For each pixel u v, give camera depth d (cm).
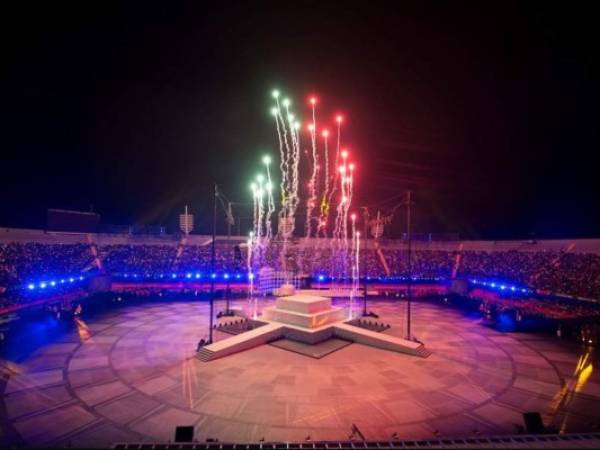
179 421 1536
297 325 2847
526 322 3372
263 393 1817
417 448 671
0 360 2255
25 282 3325
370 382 1975
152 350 2472
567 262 3834
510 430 1491
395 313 3784
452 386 1938
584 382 2012
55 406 1661
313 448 686
